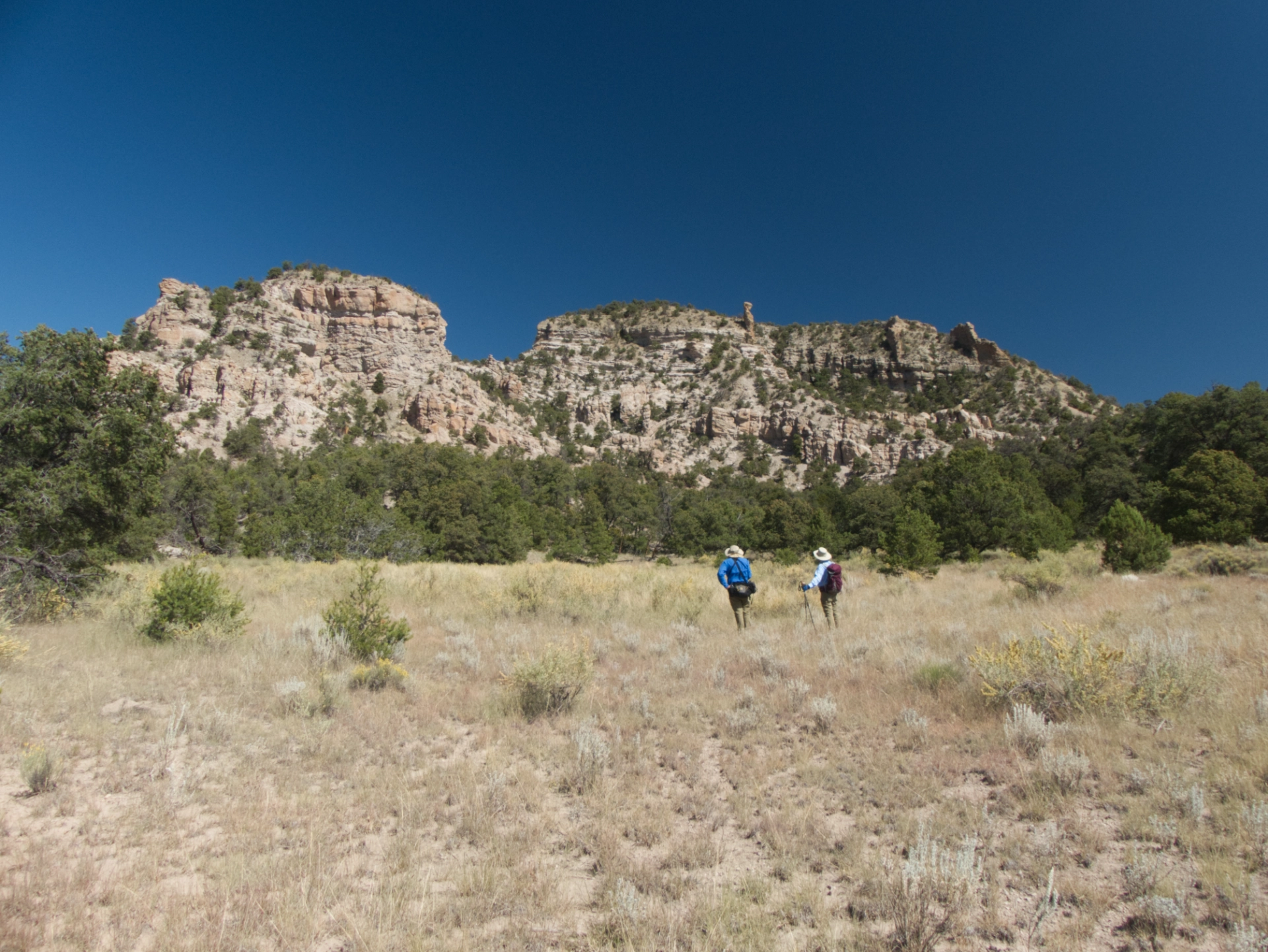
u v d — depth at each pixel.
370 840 3.53
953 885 2.71
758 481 140.88
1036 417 155.25
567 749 4.77
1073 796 3.76
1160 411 59.31
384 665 6.76
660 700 6.04
